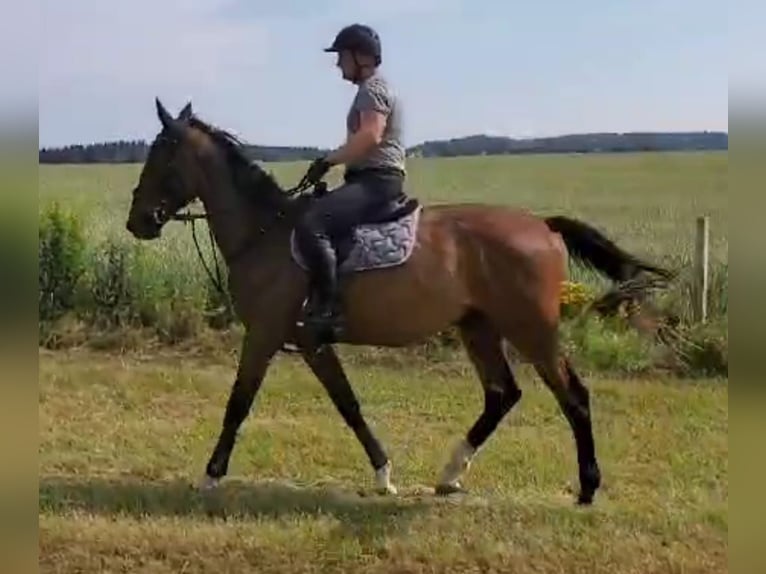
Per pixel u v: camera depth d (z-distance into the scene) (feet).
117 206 50.44
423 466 20.58
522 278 17.52
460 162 170.09
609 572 14.82
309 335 17.43
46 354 31.35
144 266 34.30
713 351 29.58
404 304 17.48
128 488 18.47
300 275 17.53
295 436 22.57
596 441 22.38
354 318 17.61
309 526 16.28
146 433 22.72
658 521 16.79
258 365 18.01
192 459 20.70
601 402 26.11
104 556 15.03
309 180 17.31
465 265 17.63
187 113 18.34
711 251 36.94
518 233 17.69
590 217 71.82
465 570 14.83
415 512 17.25
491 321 17.95
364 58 16.94
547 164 162.40
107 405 25.49
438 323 17.75
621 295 18.58
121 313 33.45
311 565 14.89
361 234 17.31
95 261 34.40
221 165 18.03
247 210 17.98
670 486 19.22
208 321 33.47
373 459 18.72
